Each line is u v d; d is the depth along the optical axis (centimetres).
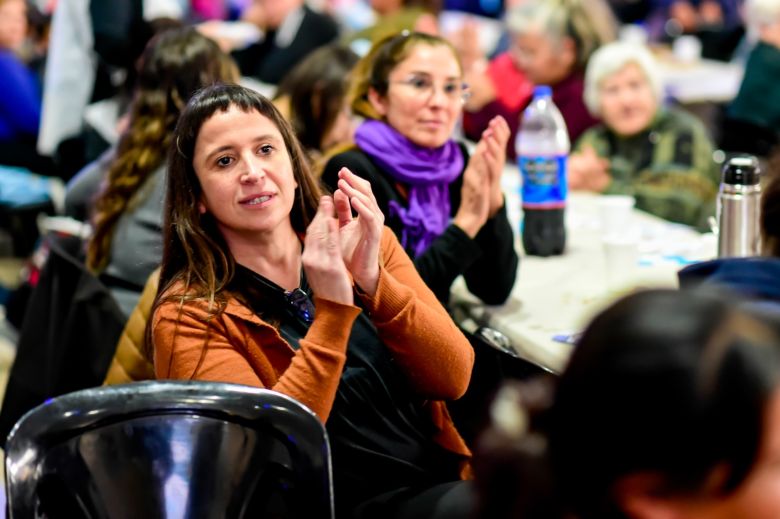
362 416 520
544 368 518
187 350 488
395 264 546
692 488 214
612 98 1049
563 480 221
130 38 1005
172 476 416
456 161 698
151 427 416
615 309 226
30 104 1505
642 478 216
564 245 796
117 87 1262
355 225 491
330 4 1967
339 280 468
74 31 1359
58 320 693
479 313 675
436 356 512
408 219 672
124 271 729
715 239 805
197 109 505
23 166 1509
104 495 413
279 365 499
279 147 511
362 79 701
